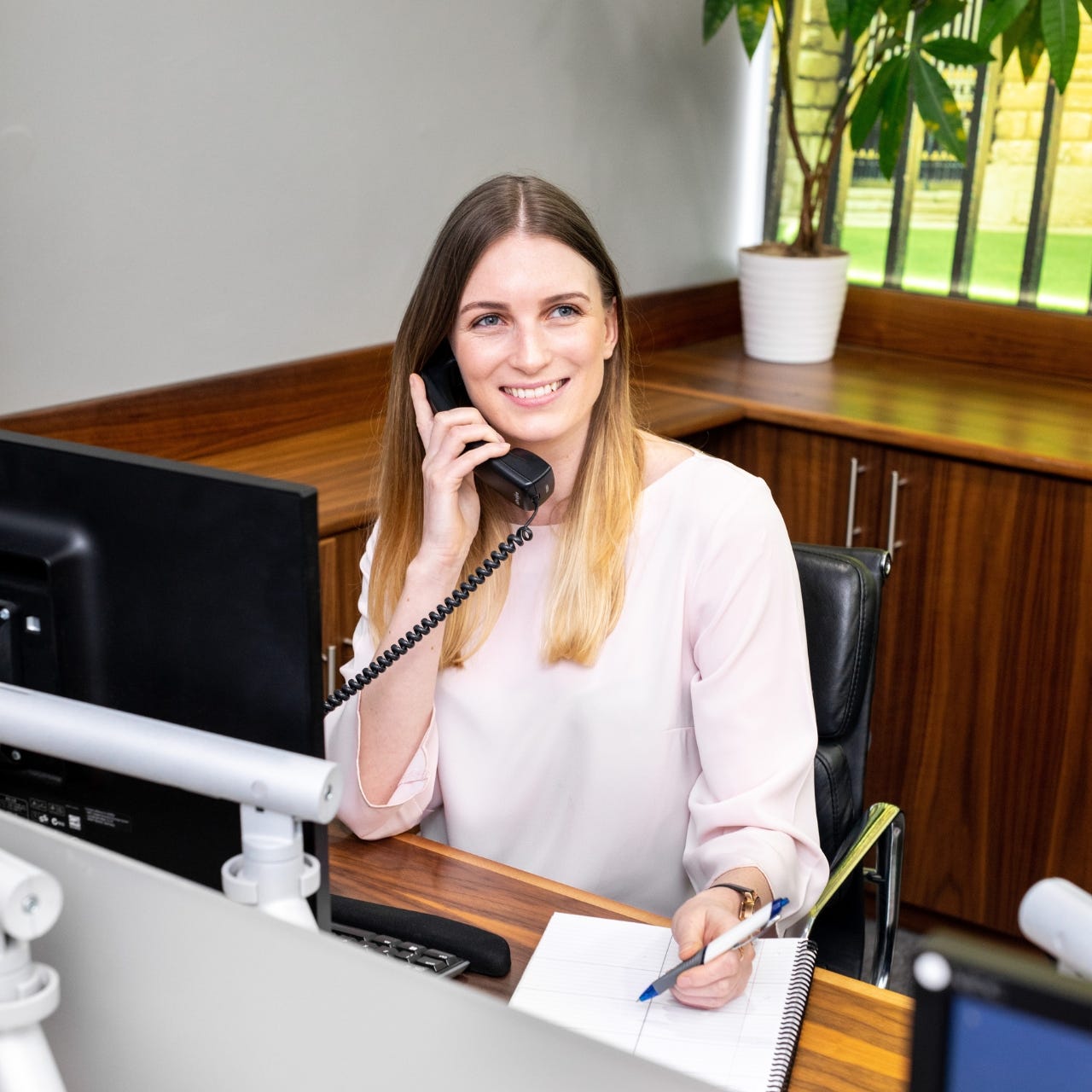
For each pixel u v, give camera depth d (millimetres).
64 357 2156
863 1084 1033
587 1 2848
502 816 1562
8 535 1030
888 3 2664
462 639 1557
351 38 2439
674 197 3182
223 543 949
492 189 1493
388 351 2656
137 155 2182
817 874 1409
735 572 1486
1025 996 460
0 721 919
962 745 2633
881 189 3154
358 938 1219
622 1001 1124
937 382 2912
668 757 1526
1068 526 2426
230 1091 666
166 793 981
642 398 2652
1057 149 2902
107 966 691
